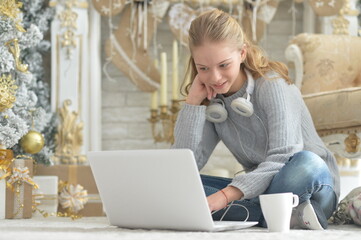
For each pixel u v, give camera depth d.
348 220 2.48
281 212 1.93
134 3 4.44
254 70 2.29
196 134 2.32
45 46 4.14
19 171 3.00
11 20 3.15
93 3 4.30
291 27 4.70
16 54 3.19
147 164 1.92
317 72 3.84
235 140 2.42
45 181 3.73
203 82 2.28
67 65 4.19
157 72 4.43
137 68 4.42
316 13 4.43
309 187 2.10
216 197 2.04
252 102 2.32
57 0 4.20
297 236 1.75
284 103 2.23
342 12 4.47
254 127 2.34
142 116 4.57
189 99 2.33
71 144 4.12
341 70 3.86
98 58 4.38
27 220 2.85
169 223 1.95
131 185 1.97
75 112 4.16
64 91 4.18
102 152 2.01
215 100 2.38
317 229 2.11
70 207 3.83
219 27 2.09
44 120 3.62
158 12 4.43
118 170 1.99
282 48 4.69
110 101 4.55
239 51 2.17
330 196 2.20
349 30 4.48
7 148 3.26
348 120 2.82
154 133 4.42
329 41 3.91
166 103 4.29
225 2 4.41
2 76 3.18
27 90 3.51
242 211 2.28
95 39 4.34
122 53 4.42
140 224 2.01
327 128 2.94
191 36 2.13
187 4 4.48
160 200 1.93
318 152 2.35
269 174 2.10
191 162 1.84
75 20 4.21
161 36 4.62
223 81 2.13
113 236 1.69
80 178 3.90
